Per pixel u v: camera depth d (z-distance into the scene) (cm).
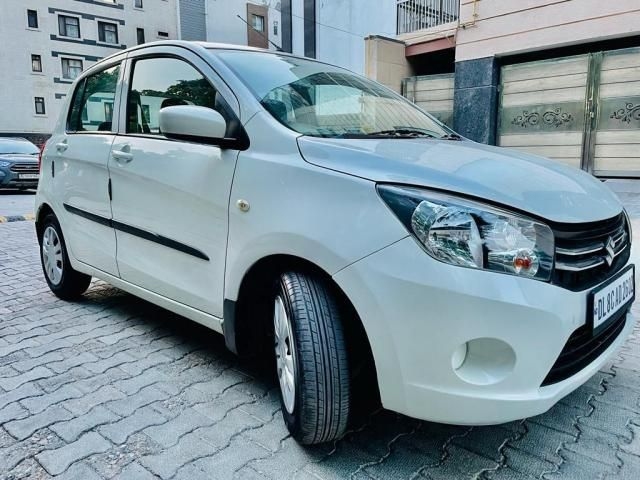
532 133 857
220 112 235
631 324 225
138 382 252
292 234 188
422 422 220
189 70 259
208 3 3131
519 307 159
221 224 223
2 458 190
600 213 191
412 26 1148
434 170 180
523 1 810
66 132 356
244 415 223
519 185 182
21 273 466
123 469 185
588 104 791
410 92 1063
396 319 165
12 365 269
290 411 200
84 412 223
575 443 204
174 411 225
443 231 162
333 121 240
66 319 340
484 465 190
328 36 1411
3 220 788
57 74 2981
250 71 248
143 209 269
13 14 2822
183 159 244
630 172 768
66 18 2964
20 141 1347
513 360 162
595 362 191
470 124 909
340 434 192
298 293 190
